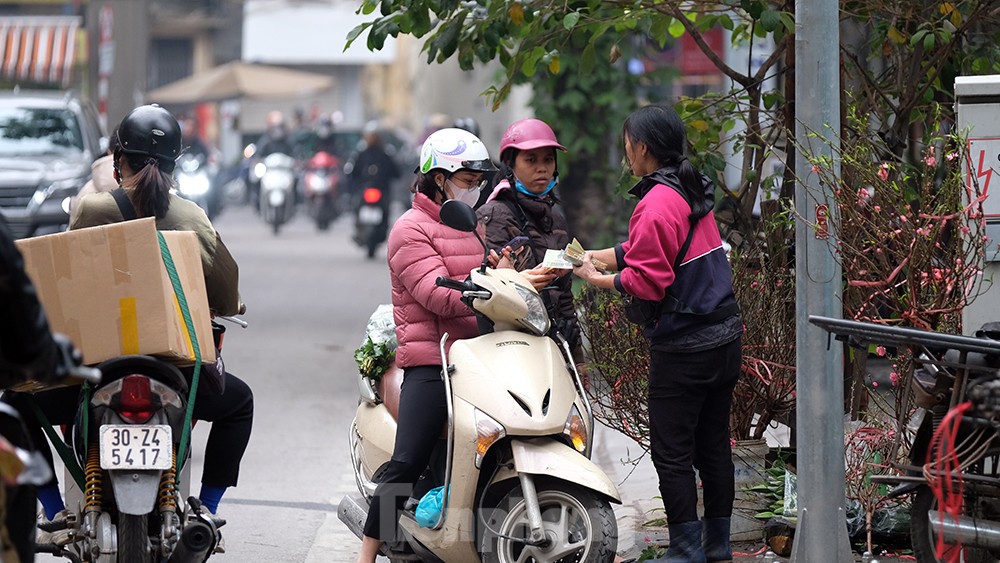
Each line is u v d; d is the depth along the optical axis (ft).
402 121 346.74
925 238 33.04
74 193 93.61
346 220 196.24
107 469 26.89
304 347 76.18
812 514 30.73
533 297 31.50
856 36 46.85
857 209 33.81
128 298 27.45
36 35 207.10
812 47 30.94
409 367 32.35
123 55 138.82
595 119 83.61
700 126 41.88
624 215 83.56
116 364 27.32
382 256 133.18
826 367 30.63
